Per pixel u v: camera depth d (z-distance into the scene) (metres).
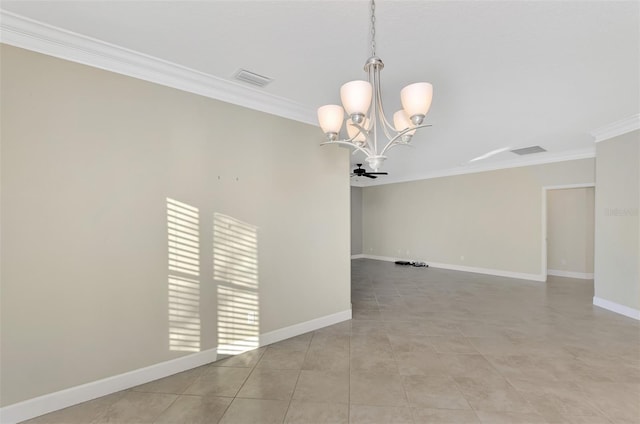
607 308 4.01
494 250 6.27
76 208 1.99
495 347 2.85
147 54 2.12
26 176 1.84
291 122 3.14
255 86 2.62
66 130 1.96
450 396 2.06
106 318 2.09
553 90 2.67
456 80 2.46
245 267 2.77
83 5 1.61
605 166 3.95
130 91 2.19
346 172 3.71
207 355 2.53
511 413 1.88
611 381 2.25
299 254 3.20
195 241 2.48
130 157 2.19
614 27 1.76
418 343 2.95
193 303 2.47
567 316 3.74
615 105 3.03
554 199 6.57
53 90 1.92
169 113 2.36
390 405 1.96
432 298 4.59
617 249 3.82
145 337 2.24
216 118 2.61
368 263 7.87
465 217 6.73
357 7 1.60
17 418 1.79
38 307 1.86
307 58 2.15
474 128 3.80
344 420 1.82
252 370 2.42
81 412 1.89
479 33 1.83
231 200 2.69
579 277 6.17
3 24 1.73
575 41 1.91
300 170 3.22
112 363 2.10
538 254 5.69
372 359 2.61
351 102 1.48
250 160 2.82
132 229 2.19
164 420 1.82
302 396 2.06
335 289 3.54
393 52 2.04
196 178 2.49
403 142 1.87
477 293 4.88
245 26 1.78
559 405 1.96
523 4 1.57
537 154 5.34
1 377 1.76
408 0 1.53
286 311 3.07
